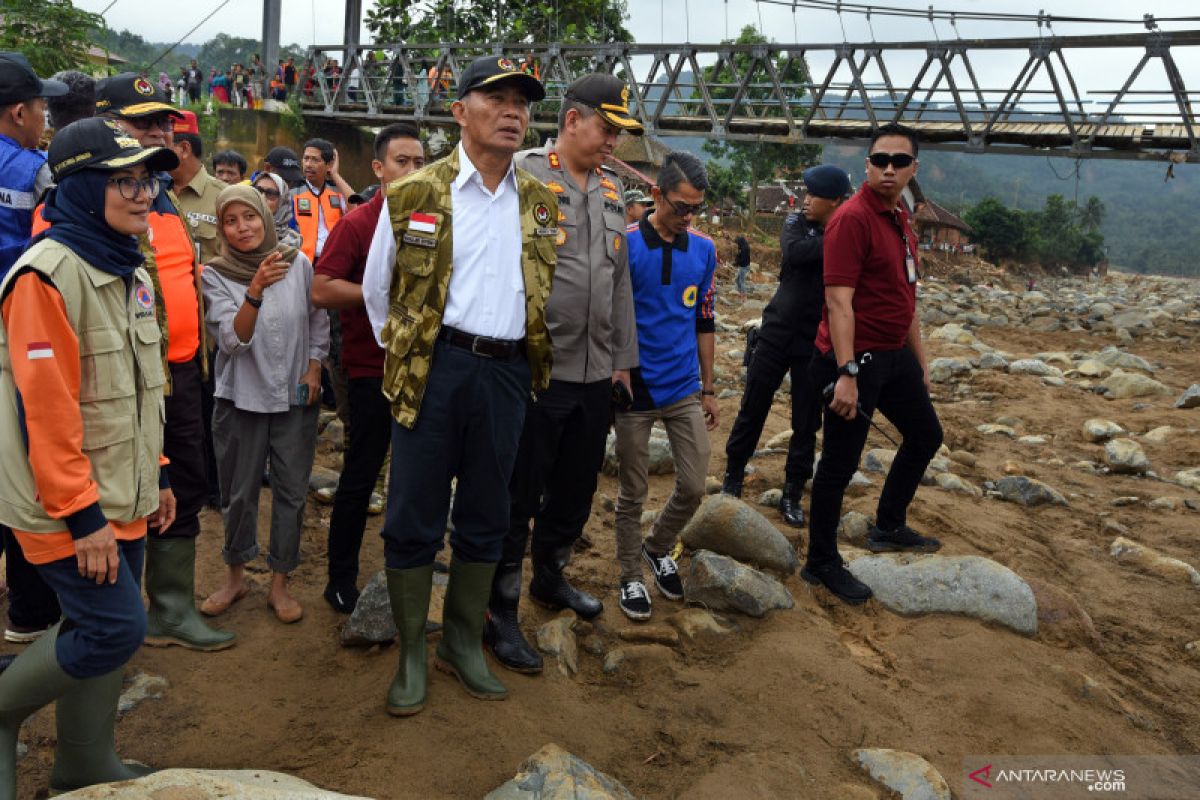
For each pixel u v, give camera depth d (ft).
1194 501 20.13
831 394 13.09
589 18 84.69
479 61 9.15
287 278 11.98
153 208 10.98
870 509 17.46
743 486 19.22
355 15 79.56
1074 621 13.46
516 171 9.76
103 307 7.88
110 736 8.33
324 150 19.75
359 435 12.08
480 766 9.07
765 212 156.87
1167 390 32.37
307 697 10.43
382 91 75.66
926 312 61.77
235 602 12.59
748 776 9.34
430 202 9.16
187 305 10.96
